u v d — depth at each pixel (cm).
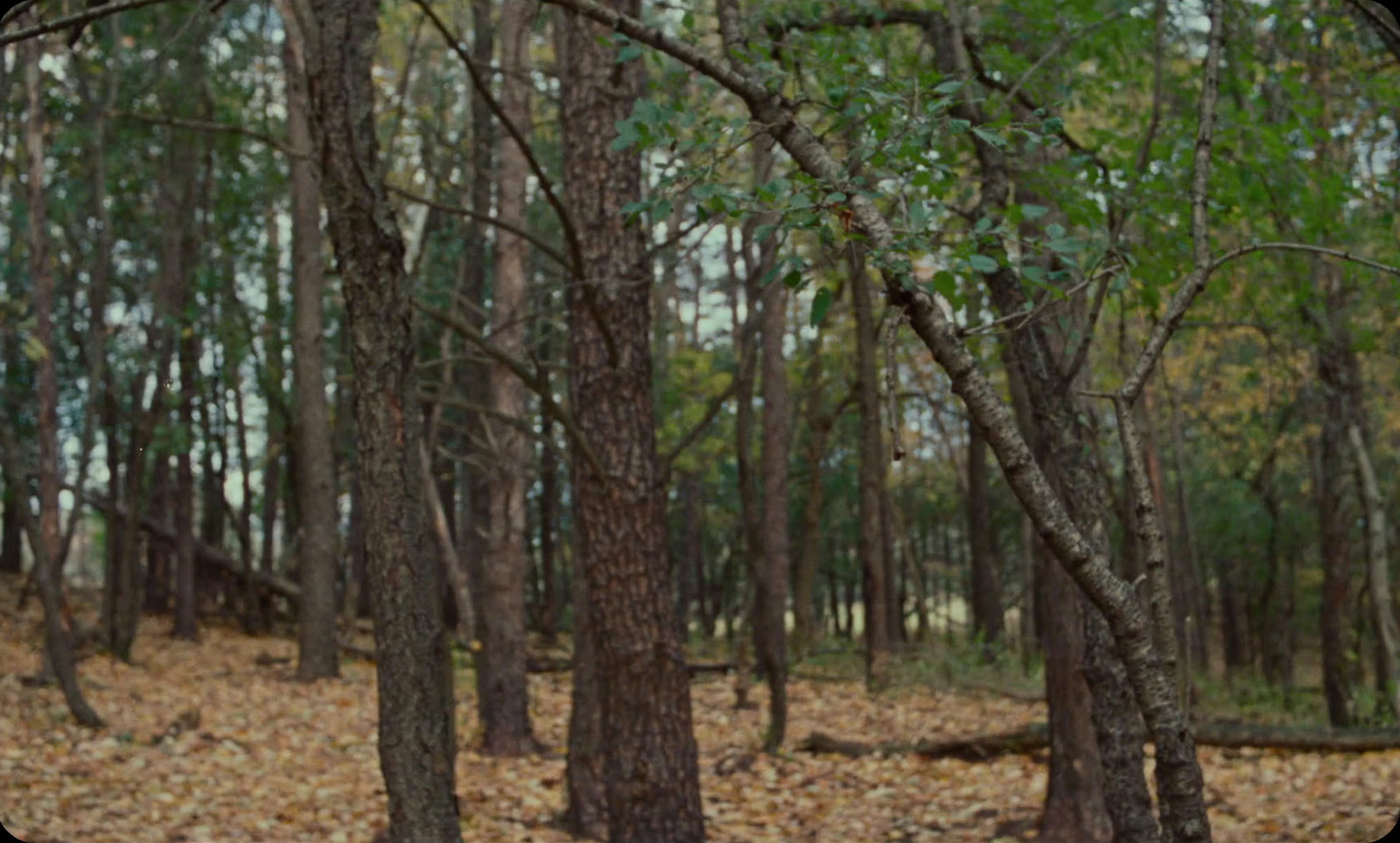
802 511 2941
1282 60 780
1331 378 1359
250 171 2070
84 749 1059
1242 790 941
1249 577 2859
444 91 1377
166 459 2506
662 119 317
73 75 1653
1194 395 2239
